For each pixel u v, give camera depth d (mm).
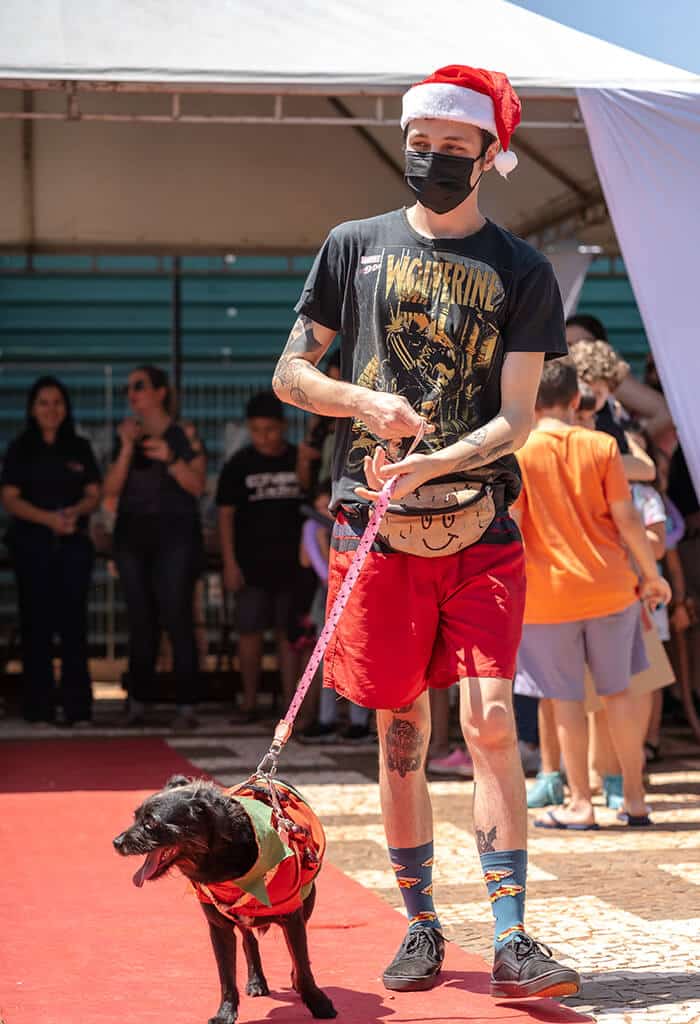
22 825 6602
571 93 7129
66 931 4621
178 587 10555
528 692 6559
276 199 12930
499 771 3869
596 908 4969
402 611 3895
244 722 11062
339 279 4051
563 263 11586
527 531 6461
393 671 3910
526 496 6426
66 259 14992
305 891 3545
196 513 10703
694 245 7008
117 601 13766
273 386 4062
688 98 7031
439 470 3756
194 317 14977
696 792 7672
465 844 6184
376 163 12273
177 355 14352
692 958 4270
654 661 6902
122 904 5008
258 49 7145
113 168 12172
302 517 10812
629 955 4312
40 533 10750
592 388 7129
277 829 3404
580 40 7527
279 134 11711
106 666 13828
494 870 3844
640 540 6375
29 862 5762
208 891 3383
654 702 8820
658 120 7051
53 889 5254
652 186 7051
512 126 3904
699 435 6988
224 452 13523
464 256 3922
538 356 3965
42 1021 3625
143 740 9930
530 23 7703
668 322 7023
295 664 10797
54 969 4152
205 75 7016
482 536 3910
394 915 4824
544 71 7117
